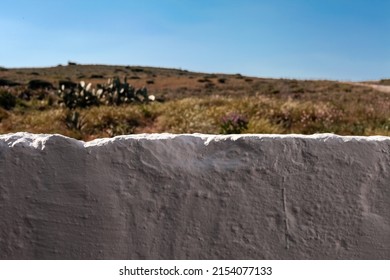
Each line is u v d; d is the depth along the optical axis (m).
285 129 8.44
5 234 1.41
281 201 1.41
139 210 1.41
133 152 1.42
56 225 1.41
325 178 1.41
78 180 1.41
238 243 1.40
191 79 35.34
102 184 1.41
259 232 1.40
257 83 32.03
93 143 1.44
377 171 1.42
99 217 1.40
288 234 1.40
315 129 8.48
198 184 1.41
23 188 1.41
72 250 1.40
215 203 1.41
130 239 1.41
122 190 1.41
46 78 31.83
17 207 1.41
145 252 1.40
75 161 1.42
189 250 1.40
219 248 1.40
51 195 1.41
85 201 1.41
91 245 1.40
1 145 1.43
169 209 1.41
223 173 1.41
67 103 12.34
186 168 1.41
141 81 33.62
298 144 1.42
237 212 1.40
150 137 1.44
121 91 12.73
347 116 9.42
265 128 7.84
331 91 24.61
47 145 1.42
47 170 1.42
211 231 1.41
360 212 1.41
